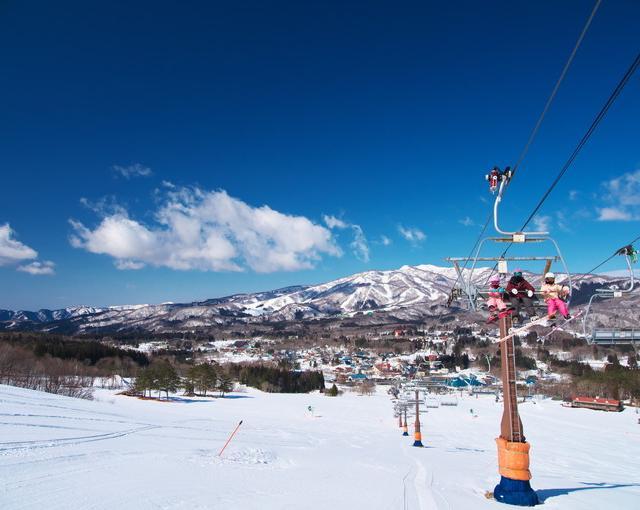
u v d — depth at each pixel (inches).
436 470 933.2
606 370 5610.2
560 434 3002.0
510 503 567.8
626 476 1274.6
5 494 456.8
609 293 458.6
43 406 1763.0
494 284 575.8
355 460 1084.5
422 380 2618.1
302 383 7283.5
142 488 518.6
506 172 515.5
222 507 460.1
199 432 1589.6
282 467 853.2
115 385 5516.7
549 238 521.3
